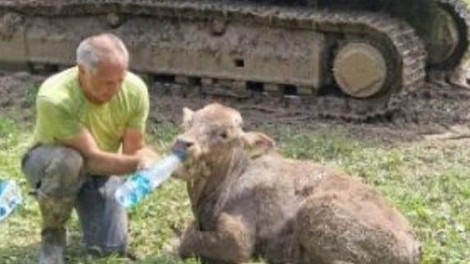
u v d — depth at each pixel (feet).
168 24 67.00
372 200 38.14
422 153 56.59
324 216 37.11
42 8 69.26
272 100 64.95
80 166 37.29
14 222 43.80
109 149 38.83
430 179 51.62
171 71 67.00
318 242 37.11
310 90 63.98
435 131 61.26
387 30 61.26
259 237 38.63
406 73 61.52
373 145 58.08
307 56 63.52
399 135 60.13
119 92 37.99
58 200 37.58
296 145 57.11
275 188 38.81
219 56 65.57
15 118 61.46
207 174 38.45
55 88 37.19
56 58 69.97
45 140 37.63
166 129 59.57
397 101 61.98
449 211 46.62
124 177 40.04
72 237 42.06
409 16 67.00
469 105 66.18
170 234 43.06
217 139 37.96
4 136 57.11
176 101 65.57
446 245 42.34
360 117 62.34
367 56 61.87
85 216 39.91
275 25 63.82
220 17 64.95
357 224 36.76
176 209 45.57
